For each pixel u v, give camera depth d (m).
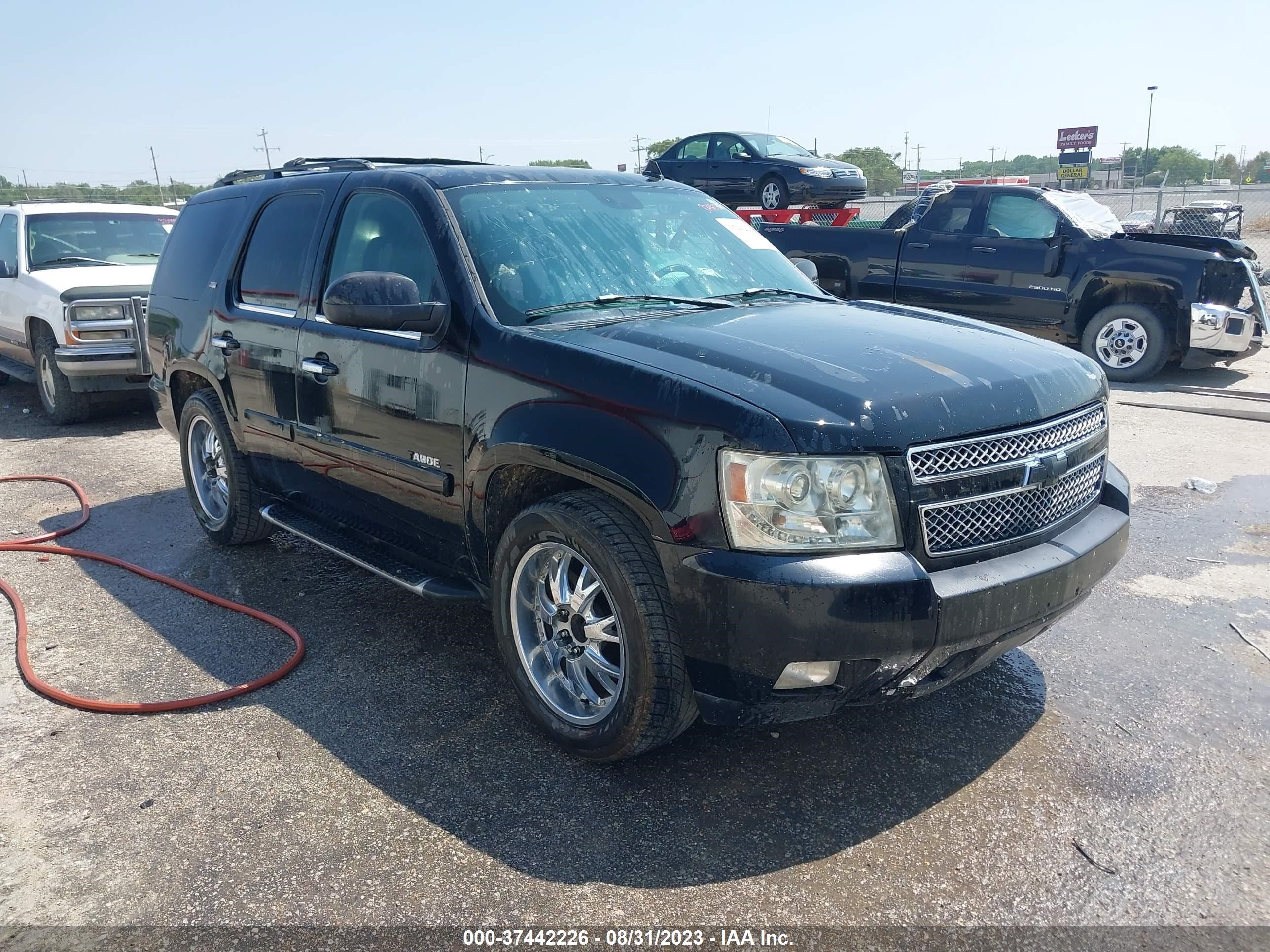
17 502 6.49
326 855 2.77
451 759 3.27
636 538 2.90
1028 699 3.64
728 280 4.02
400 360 3.66
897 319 3.65
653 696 2.88
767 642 2.64
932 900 2.56
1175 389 9.85
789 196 14.63
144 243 9.84
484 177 3.93
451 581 3.78
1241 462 6.95
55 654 4.14
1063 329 10.64
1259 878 2.63
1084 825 2.87
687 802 3.00
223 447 5.08
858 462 2.64
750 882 2.63
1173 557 5.12
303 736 3.44
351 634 4.31
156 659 4.08
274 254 4.59
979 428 2.80
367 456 3.93
